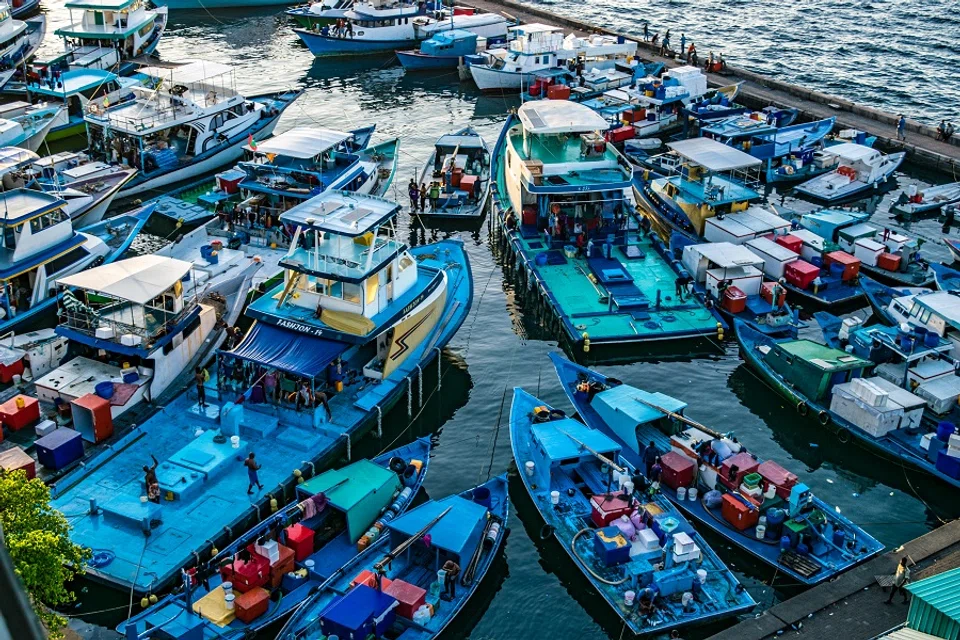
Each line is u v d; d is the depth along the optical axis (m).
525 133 75.88
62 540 36.38
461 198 79.69
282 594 40.56
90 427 49.66
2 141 80.50
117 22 108.88
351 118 101.50
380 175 82.50
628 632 40.25
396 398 53.75
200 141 84.56
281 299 54.94
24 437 49.78
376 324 53.00
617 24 142.88
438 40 115.12
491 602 42.34
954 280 66.81
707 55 122.06
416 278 57.88
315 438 50.06
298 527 42.47
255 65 117.56
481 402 56.81
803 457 52.78
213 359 56.06
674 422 49.81
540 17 133.38
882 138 94.81
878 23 141.00
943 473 49.09
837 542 43.66
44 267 61.56
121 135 81.88
